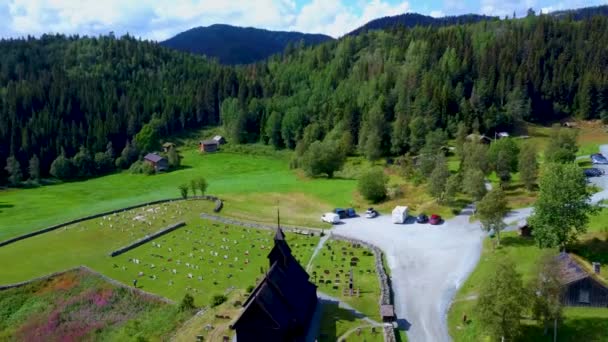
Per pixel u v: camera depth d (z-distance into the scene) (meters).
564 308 61.16
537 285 55.38
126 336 67.94
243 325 57.00
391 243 92.25
